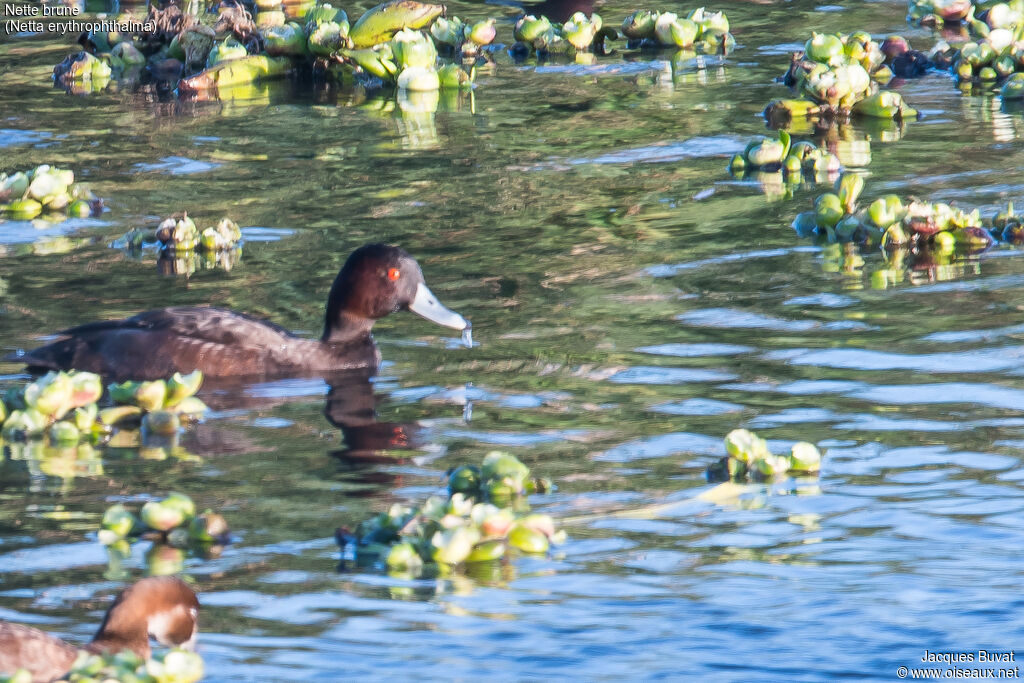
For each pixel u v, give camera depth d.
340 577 9.62
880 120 23.44
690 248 17.45
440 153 21.94
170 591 8.62
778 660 8.50
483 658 8.49
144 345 13.97
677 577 9.54
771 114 23.66
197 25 28.34
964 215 17.50
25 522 10.64
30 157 22.00
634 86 26.00
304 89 26.77
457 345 14.62
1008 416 12.26
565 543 10.13
